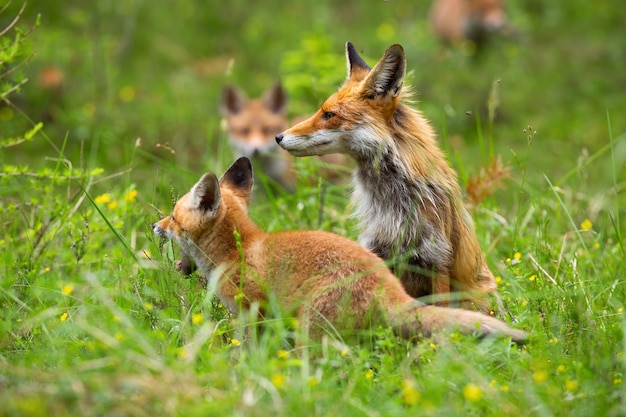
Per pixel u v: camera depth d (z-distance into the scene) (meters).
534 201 13.19
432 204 10.41
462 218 10.77
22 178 15.50
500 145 21.58
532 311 9.73
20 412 6.96
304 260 8.99
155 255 10.73
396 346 8.35
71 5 25.91
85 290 10.98
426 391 7.32
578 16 30.25
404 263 10.37
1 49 12.38
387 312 8.45
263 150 20.58
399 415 7.07
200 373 7.97
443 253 10.30
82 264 11.73
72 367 7.82
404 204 10.47
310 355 8.56
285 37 29.19
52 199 12.73
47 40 22.77
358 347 8.37
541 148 21.06
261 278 9.18
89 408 7.08
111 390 7.19
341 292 8.65
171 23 28.97
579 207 14.27
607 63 26.75
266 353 7.96
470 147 21.67
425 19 31.91
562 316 9.47
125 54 26.52
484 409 7.39
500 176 13.10
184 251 10.04
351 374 8.06
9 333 9.66
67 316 9.83
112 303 9.41
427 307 8.37
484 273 11.07
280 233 9.44
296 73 25.22
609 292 10.36
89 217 12.55
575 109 23.77
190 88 25.00
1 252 11.77
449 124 22.86
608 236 13.09
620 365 8.24
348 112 10.63
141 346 7.99
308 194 13.43
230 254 9.52
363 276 8.68
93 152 17.23
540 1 31.83
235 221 9.63
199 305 9.30
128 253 11.49
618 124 22.38
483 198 13.20
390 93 10.58
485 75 25.73
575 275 10.56
